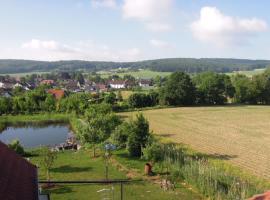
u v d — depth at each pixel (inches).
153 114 4399.6
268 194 698.2
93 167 1884.8
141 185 1562.5
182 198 1403.8
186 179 1579.7
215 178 1464.1
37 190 891.4
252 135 2989.7
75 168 1866.4
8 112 4731.8
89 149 2343.8
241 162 2038.6
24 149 2412.6
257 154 2257.6
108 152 2057.1
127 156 2116.1
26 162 1015.6
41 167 1868.8
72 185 1557.6
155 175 1717.5
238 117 4158.5
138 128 2102.6
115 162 1983.3
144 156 1923.0
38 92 5103.3
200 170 1525.6
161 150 1921.8
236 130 3253.0
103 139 2223.2
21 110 4766.2
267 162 2046.0
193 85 5408.5
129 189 1504.7
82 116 4040.4
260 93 5767.7
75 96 5305.1
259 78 5905.5
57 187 1531.7
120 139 2196.1
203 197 1414.9
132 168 1850.4
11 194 745.6
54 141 2970.0
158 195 1434.5
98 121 2256.4
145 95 5137.8
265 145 2556.6
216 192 1382.9
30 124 4030.5
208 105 5467.5
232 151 2343.8
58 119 4323.3
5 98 4820.4
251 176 1729.8
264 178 1711.4
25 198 785.6
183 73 5349.4
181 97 5231.3
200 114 4414.4
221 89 5615.2
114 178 1670.8
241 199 1252.5
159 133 3075.8
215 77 5674.2
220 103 5649.6
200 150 2367.1
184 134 3026.6
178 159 1782.7
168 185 1530.5
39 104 4837.6
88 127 2245.3
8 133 3417.8
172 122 3754.9
